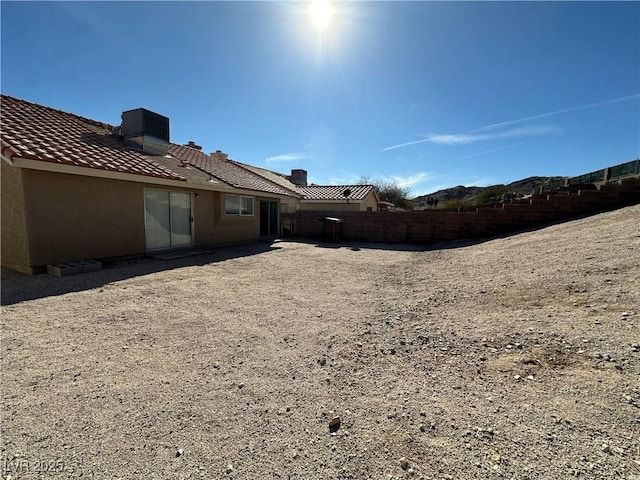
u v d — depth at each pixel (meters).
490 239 11.14
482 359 3.00
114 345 3.48
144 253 9.19
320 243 14.46
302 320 4.32
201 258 9.51
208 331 3.92
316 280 6.76
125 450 1.98
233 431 2.16
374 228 15.07
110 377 2.83
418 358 3.15
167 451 1.98
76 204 7.43
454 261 8.07
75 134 9.23
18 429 2.15
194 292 5.68
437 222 13.68
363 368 3.01
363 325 4.11
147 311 4.61
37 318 4.22
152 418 2.29
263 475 1.80
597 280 4.26
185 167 11.77
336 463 1.88
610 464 1.72
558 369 2.65
